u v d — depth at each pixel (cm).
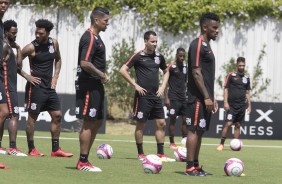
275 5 5866
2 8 2378
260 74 5866
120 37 5866
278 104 5484
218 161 3291
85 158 2498
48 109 3127
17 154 3053
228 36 5875
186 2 5853
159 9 5838
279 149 4478
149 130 5347
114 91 5744
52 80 3139
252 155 3850
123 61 5722
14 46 3056
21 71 3075
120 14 5866
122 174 2444
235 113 4403
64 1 5856
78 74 2458
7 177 2162
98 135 5234
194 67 2461
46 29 3088
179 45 5847
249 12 5866
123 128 5641
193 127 2489
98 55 2477
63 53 5878
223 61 5866
